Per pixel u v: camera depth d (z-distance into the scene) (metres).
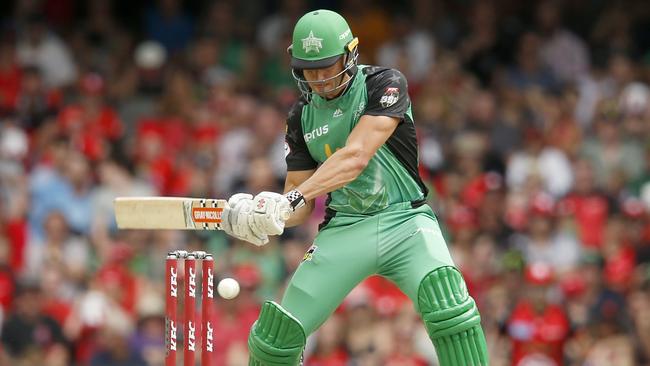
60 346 38.41
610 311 39.25
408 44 53.19
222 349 37.66
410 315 38.66
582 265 42.03
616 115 49.25
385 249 19.91
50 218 41.56
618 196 45.72
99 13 55.38
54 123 47.53
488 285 40.81
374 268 20.06
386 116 19.41
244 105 48.56
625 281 41.53
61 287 40.12
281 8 55.91
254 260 40.44
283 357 19.55
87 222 43.59
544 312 38.81
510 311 39.00
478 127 48.41
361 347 37.62
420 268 19.59
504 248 42.66
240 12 55.56
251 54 52.75
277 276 40.34
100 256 41.84
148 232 42.00
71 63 52.03
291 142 20.80
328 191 19.08
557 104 50.38
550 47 53.50
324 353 37.41
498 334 38.91
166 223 19.56
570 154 47.59
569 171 46.84
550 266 41.44
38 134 47.31
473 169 45.94
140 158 46.56
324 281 19.97
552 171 46.41
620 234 43.16
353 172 19.11
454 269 19.53
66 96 50.34
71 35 54.06
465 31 54.47
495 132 48.34
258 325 19.73
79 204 43.81
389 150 19.94
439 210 44.16
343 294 20.08
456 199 44.91
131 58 53.47
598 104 49.81
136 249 41.62
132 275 40.91
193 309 19.11
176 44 55.00
